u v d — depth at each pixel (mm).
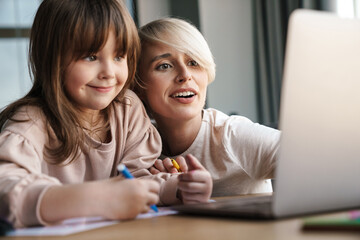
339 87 512
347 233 413
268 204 591
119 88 968
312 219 452
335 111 512
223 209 568
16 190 601
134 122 1078
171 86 1129
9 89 3068
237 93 3662
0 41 3100
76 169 963
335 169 520
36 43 962
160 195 838
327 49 498
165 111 1141
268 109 3510
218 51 3643
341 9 2867
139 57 1155
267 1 3416
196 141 1194
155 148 1074
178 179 806
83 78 901
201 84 1155
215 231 469
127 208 596
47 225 589
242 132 1182
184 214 637
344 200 532
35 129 870
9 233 542
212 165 1171
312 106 495
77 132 940
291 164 490
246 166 1151
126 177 661
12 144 792
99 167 979
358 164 537
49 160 914
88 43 884
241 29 3666
